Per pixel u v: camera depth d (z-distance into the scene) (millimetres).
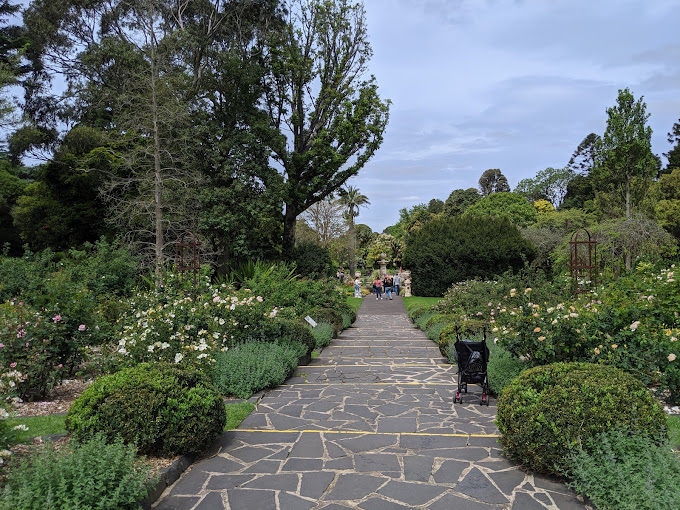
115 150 20531
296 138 26625
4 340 6000
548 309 6590
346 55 26250
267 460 4523
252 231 23094
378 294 33719
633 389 4238
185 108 18688
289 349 9188
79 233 20969
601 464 3688
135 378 4703
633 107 22828
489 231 31344
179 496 3789
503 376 6742
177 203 19781
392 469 4293
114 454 3482
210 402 4625
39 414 5746
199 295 10016
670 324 6676
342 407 6434
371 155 26156
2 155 26953
